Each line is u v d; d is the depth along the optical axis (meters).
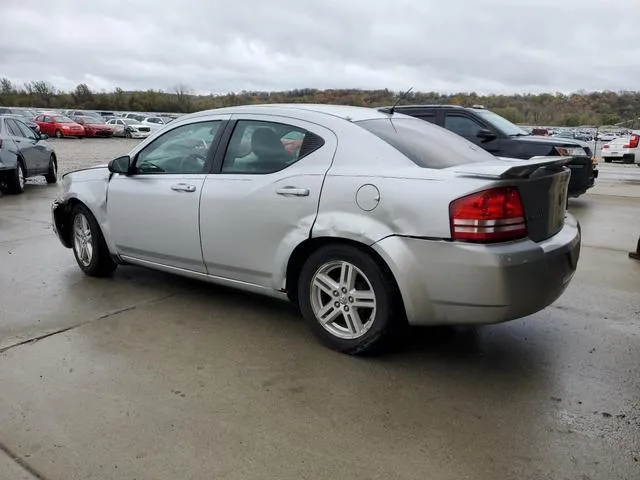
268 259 3.65
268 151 3.73
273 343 3.64
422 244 3.01
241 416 2.75
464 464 2.39
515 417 2.76
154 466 2.36
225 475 2.31
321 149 3.50
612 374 3.24
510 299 2.92
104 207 4.67
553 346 3.63
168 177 4.21
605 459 2.42
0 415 2.73
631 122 46.16
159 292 4.64
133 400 2.89
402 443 2.54
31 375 3.15
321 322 3.53
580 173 9.07
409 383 3.11
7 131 10.91
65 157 19.86
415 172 3.12
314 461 2.40
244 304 4.37
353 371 3.25
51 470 2.33
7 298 4.45
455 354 3.50
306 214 3.41
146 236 4.38
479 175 2.96
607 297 4.67
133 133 35.97
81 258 5.11
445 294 3.00
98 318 4.04
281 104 4.04
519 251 2.93
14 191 10.77
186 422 2.69
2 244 6.36
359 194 3.20
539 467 2.37
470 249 2.89
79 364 3.29
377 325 3.26
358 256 3.25
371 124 3.59
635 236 7.28
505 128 9.24
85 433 2.59
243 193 3.70
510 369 3.29
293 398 2.93
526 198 3.03
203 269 4.10
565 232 3.46
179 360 3.37
